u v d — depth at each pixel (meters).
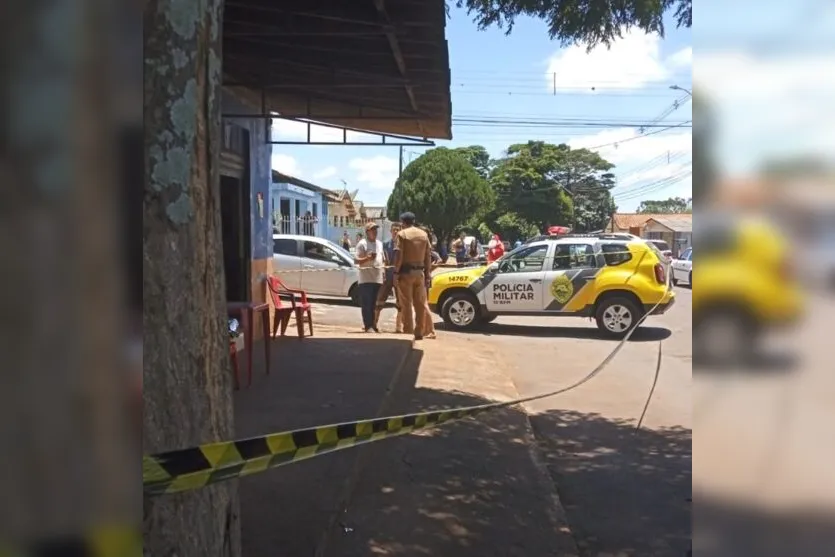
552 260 12.29
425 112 9.09
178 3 1.89
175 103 1.88
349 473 4.61
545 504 4.59
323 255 16.39
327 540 3.82
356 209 58.84
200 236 1.95
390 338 10.44
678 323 13.72
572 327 13.29
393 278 11.71
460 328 12.67
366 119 9.66
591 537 4.21
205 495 2.02
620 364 9.66
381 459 5.25
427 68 7.02
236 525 2.21
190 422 1.92
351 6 5.43
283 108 9.80
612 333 11.93
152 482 1.71
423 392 7.43
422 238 11.02
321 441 2.07
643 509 4.63
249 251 9.11
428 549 3.87
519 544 4.01
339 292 16.14
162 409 1.87
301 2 5.45
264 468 1.88
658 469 5.39
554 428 6.48
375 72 7.36
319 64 7.20
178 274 1.90
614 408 7.24
